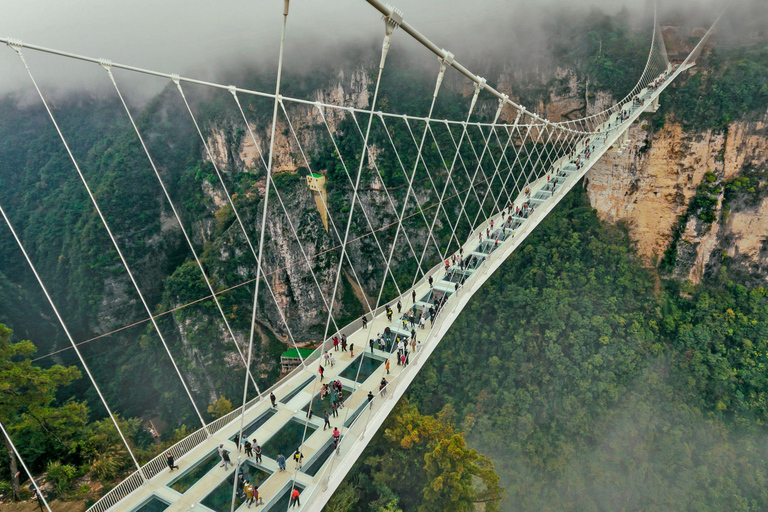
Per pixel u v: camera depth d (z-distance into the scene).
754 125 60.00
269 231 78.75
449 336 60.09
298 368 27.08
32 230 79.00
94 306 73.06
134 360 69.81
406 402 38.81
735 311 61.91
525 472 47.75
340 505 31.47
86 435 34.38
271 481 19.84
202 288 73.56
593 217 70.19
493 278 64.25
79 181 80.94
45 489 29.41
